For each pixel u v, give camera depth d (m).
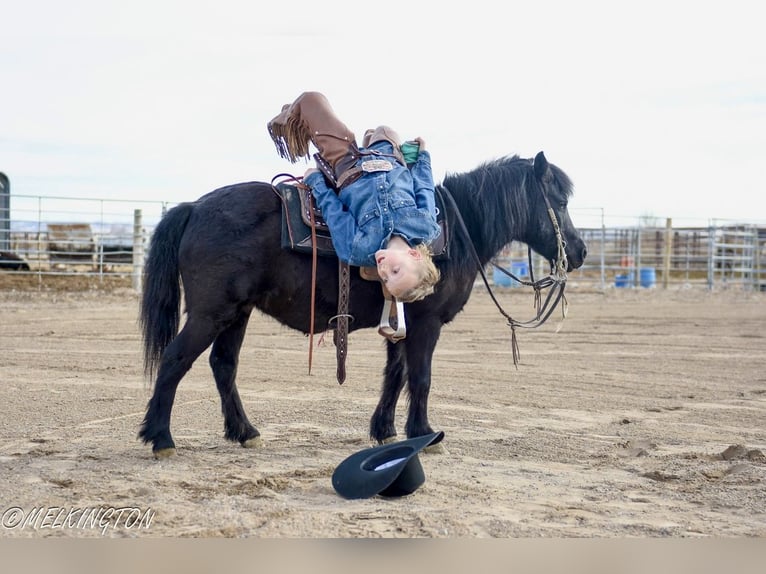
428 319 6.70
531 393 10.05
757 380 11.35
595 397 9.86
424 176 6.63
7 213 24.97
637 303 24.16
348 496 5.38
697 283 31.80
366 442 7.16
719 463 6.62
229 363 6.86
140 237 24.17
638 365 12.62
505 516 5.05
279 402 9.13
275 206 6.38
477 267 6.96
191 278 6.26
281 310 6.49
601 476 6.20
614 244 31.88
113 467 6.04
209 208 6.35
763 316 20.36
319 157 6.64
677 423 8.42
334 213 6.34
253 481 5.66
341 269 6.34
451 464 6.43
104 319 17.95
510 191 7.12
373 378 10.99
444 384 10.61
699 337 16.27
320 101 6.65
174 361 6.25
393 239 6.19
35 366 11.46
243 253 6.21
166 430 6.32
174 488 5.47
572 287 29.09
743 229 31.98
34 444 6.86
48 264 26.64
